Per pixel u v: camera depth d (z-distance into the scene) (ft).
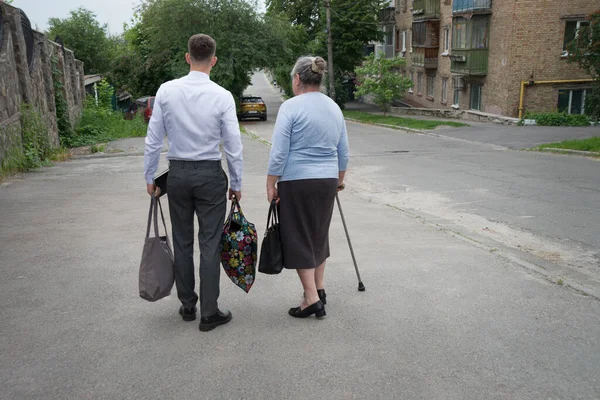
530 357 10.13
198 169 10.93
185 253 11.41
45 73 55.72
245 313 12.23
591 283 14.78
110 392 8.98
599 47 70.38
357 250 17.39
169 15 109.29
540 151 53.16
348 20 135.23
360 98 168.35
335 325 11.58
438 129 80.64
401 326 11.51
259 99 117.60
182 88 10.89
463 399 8.80
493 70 90.74
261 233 20.20
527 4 82.38
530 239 21.06
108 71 131.64
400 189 34.09
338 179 12.34
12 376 9.43
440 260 16.16
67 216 22.70
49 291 13.38
